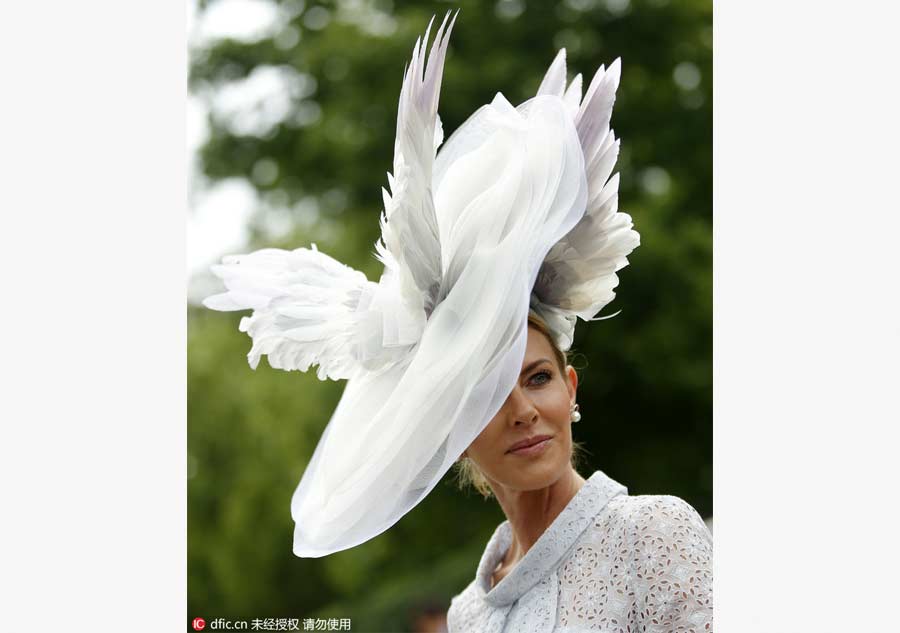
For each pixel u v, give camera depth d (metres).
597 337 16.97
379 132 18.56
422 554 18.08
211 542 18.20
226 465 18.30
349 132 18.77
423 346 3.81
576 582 3.79
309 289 4.19
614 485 3.92
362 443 4.01
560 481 3.96
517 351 3.62
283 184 19.64
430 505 18.14
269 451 18.20
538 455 3.77
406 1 19.14
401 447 3.84
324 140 18.81
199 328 18.94
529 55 18.09
